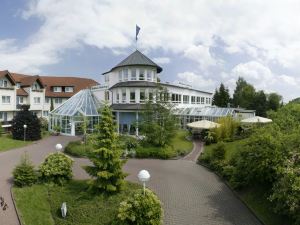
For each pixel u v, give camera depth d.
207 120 45.69
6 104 52.59
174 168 27.52
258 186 19.62
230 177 23.00
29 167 20.47
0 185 20.06
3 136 43.38
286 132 20.59
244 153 21.02
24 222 15.05
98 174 17.75
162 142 33.91
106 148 18.22
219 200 19.45
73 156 31.09
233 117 45.25
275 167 16.48
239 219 16.64
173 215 16.97
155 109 35.38
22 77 64.69
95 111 47.69
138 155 31.67
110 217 15.73
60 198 18.25
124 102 47.28
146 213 13.84
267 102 88.06
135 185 21.11
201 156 30.64
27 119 41.56
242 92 104.25
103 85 55.38
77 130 46.28
